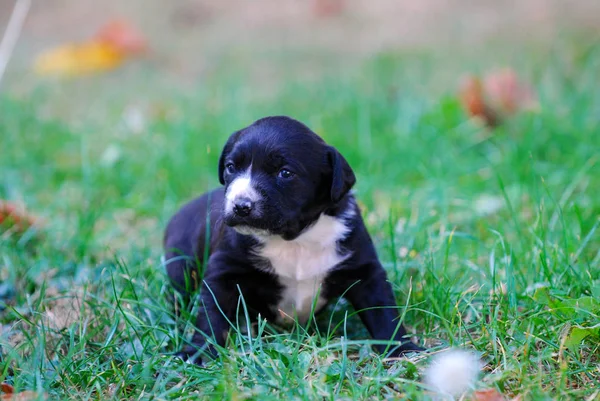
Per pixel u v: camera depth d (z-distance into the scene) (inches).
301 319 270.7
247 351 242.8
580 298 243.4
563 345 226.5
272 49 803.4
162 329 247.3
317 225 253.0
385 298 256.5
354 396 207.0
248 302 264.8
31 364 234.8
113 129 551.8
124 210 410.3
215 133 507.8
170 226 304.3
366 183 408.8
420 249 313.4
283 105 581.9
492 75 508.1
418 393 205.2
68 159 495.2
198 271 280.1
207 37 862.5
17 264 324.8
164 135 519.5
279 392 209.2
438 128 477.4
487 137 461.7
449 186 406.3
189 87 688.4
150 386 225.6
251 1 951.0
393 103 555.5
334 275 257.9
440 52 725.9
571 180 391.9
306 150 242.7
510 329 242.5
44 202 422.6
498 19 816.9
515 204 371.6
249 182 236.2
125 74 751.7
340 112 541.0
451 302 266.4
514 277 276.5
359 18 881.5
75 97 678.5
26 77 743.7
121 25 824.3
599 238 320.2
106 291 294.2
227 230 257.4
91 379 226.7
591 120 474.6
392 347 247.3
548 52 664.4
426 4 890.1
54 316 274.7
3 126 541.3
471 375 211.9
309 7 924.0
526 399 205.3
